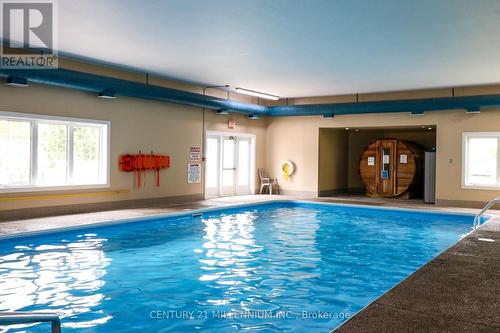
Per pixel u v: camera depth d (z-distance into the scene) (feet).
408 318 9.94
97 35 25.08
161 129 39.83
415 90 42.98
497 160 39.32
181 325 13.64
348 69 33.37
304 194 50.34
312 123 49.75
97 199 34.27
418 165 48.01
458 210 37.01
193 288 17.35
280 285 17.87
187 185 42.86
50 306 15.10
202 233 28.71
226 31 23.93
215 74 36.19
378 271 20.07
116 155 35.73
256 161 51.98
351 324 9.50
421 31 23.45
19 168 29.76
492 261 15.98
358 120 46.75
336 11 20.47
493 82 37.96
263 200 44.11
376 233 29.50
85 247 23.99
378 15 20.98
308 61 30.89
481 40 25.04
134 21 22.38
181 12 20.89
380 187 49.11
